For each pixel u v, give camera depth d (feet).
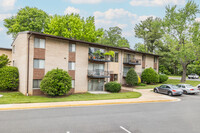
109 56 84.89
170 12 118.21
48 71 61.36
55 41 66.13
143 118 34.12
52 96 59.88
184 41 117.70
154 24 133.39
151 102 55.06
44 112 36.58
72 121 30.35
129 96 63.26
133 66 104.47
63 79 59.93
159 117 35.22
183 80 123.65
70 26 113.50
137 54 107.04
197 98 65.21
